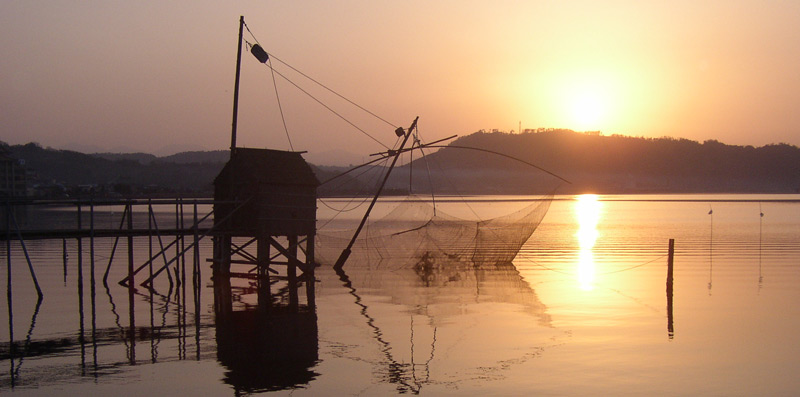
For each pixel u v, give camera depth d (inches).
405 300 976.3
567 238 2219.5
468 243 1411.2
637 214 4165.8
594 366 621.3
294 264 1168.2
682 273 1273.4
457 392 550.6
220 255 1203.9
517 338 729.6
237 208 1098.1
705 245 1900.8
